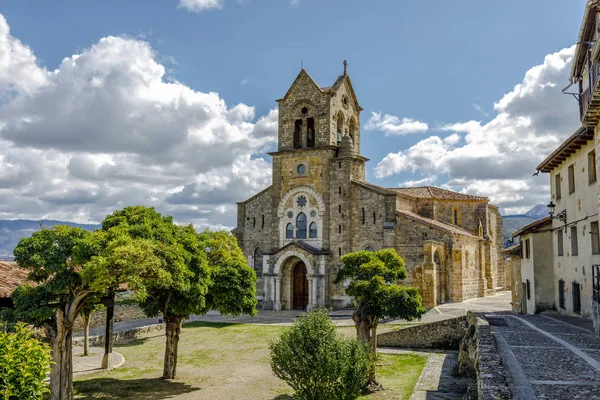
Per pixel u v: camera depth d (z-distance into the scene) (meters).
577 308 32.19
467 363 31.39
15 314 23.92
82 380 31.38
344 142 62.88
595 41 22.41
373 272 33.88
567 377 14.08
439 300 57.59
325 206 61.97
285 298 62.47
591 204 28.83
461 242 59.09
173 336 32.38
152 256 25.28
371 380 28.70
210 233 36.09
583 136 28.70
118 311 54.34
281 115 66.94
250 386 30.17
